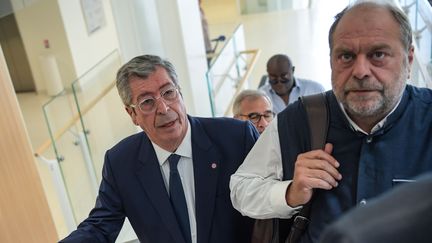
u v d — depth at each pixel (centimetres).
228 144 149
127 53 327
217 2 1056
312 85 357
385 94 90
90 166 318
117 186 150
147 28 319
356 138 100
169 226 146
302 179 98
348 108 95
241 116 224
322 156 100
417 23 255
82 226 144
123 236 310
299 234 108
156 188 147
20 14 607
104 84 338
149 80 134
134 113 143
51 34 611
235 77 446
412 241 27
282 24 932
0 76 143
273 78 347
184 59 325
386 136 96
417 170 93
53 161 318
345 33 91
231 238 148
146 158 148
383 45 88
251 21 988
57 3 588
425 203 28
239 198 121
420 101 97
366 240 27
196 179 147
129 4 310
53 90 666
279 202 107
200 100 346
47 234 164
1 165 141
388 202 28
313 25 889
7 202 143
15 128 148
